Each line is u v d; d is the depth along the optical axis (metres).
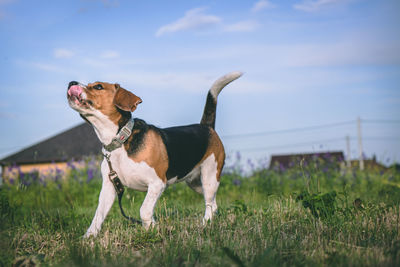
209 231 3.42
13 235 3.47
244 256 2.62
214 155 4.74
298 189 8.27
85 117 3.60
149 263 2.49
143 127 3.79
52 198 7.96
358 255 2.58
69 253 2.85
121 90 3.58
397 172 9.69
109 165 3.73
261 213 4.09
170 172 4.06
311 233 3.27
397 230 3.20
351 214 3.67
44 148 23.39
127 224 4.08
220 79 4.87
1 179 7.96
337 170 9.29
